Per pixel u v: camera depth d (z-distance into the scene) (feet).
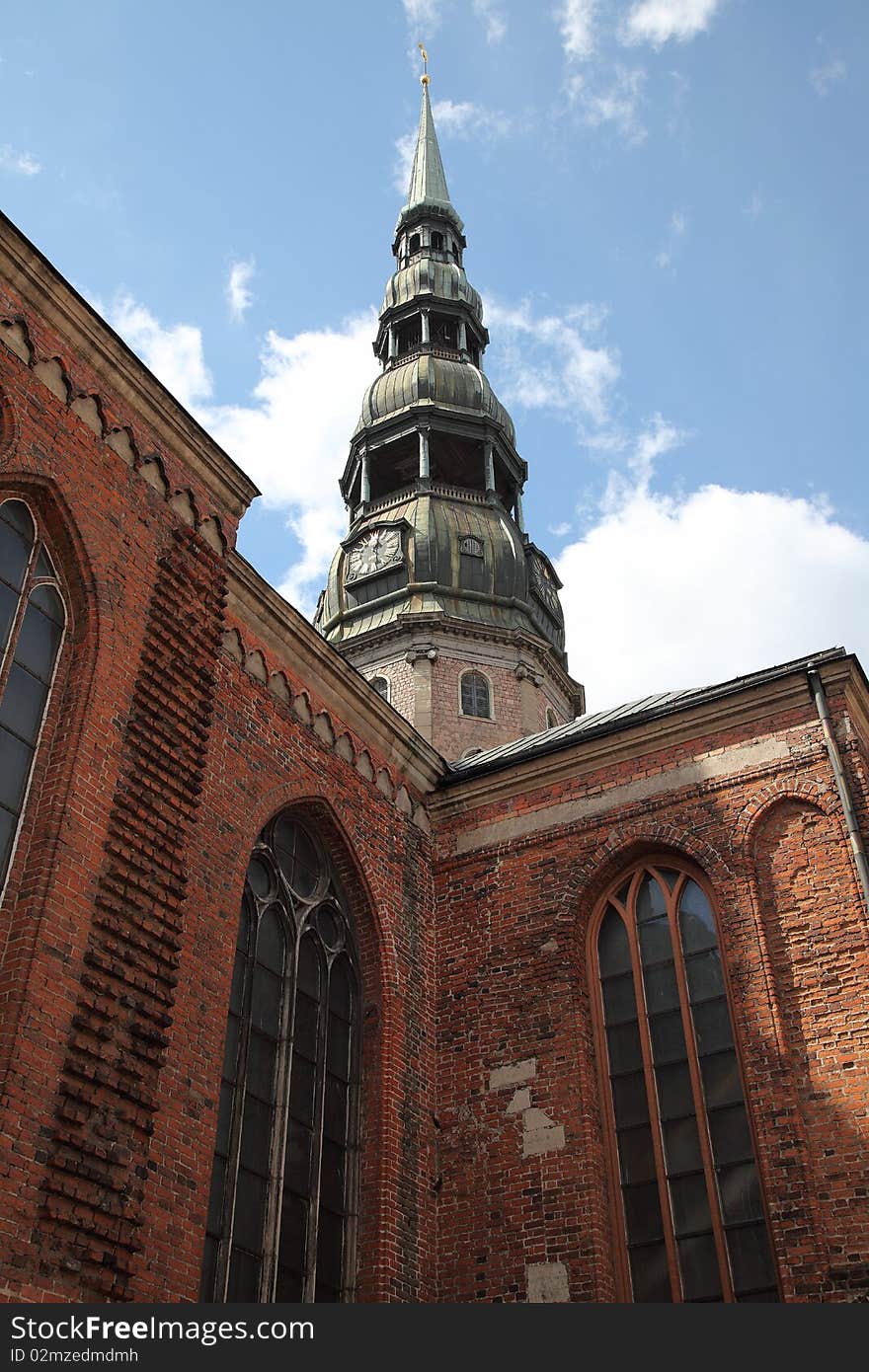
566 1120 52.54
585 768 61.26
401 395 132.77
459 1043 57.47
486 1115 54.85
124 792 40.93
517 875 60.39
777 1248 45.11
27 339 42.52
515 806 62.59
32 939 35.47
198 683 46.29
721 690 57.88
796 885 52.13
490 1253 51.34
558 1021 55.21
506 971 58.08
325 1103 51.21
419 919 60.29
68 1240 33.27
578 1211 50.08
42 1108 33.78
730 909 53.06
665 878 56.75
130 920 39.32
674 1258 48.26
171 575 46.52
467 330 144.56
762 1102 48.19
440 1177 54.44
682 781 57.57
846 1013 48.34
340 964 55.47
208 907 45.14
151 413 47.70
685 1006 53.11
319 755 56.29
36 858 37.32
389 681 116.47
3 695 38.88
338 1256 48.70
